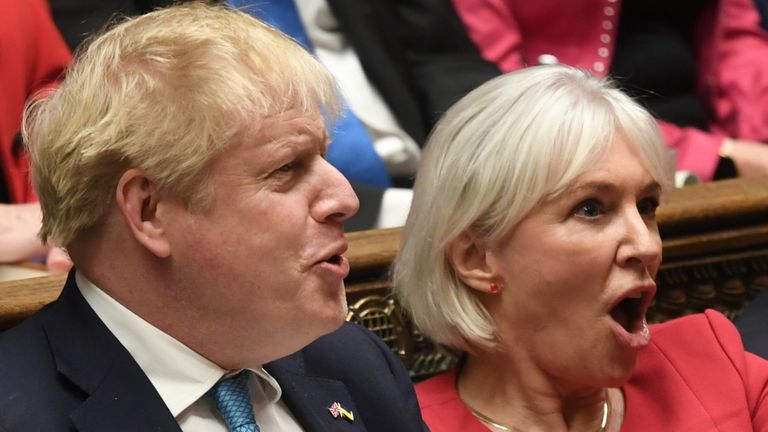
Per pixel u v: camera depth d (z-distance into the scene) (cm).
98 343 456
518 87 591
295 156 448
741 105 1109
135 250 449
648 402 633
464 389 635
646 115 596
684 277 769
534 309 592
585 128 575
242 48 448
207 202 439
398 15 959
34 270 725
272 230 445
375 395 539
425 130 932
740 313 759
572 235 578
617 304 602
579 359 593
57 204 450
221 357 466
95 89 443
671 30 1088
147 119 434
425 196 607
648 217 605
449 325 614
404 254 622
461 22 977
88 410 443
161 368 462
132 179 439
